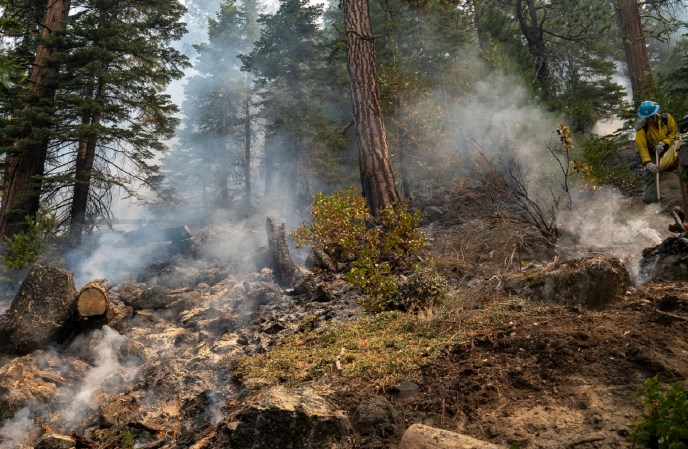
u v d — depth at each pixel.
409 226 7.82
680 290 4.15
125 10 16.14
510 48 16.33
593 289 4.23
